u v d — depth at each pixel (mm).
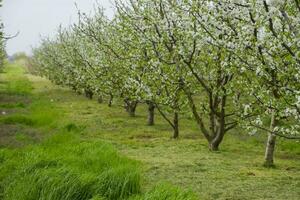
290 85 10820
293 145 17594
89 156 12062
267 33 9898
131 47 18688
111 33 22562
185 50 14484
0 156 12695
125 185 9180
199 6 11898
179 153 15445
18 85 49000
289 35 9703
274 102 10914
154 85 16781
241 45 10500
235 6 10812
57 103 32250
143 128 21469
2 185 10453
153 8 16328
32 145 14930
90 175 9484
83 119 23953
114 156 12797
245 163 13992
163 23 15070
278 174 12508
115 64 21062
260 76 10938
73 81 37250
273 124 13430
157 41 16031
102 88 23719
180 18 14094
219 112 16359
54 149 13602
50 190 8789
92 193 8914
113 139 18344
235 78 13891
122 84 21625
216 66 14250
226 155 15312
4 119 21656
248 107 11812
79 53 29469
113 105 31250
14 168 11680
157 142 17781
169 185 8875
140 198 8305
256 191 10594
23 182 9641
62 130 18828
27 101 32688
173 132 20672
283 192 10547
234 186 10992
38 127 20500
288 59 10359
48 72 50312
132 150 15945
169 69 15586
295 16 10414
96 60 23750
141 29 16703
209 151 16031
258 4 9820
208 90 15328
